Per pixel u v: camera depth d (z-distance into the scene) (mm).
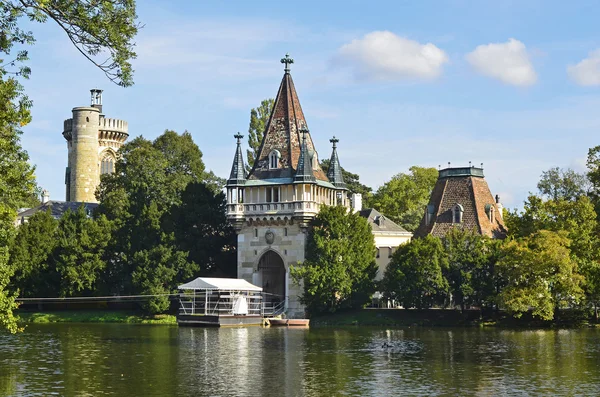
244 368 65625
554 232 106500
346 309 120000
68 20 37875
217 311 120562
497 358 71562
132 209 130375
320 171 131875
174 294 117375
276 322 113625
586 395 53625
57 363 68625
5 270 51250
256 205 126438
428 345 82812
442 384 57938
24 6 37531
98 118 187125
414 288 111438
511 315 110312
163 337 92875
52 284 128000
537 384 57750
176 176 139625
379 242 142250
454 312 113062
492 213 124812
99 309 129375
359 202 152000
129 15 39094
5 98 45719
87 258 126812
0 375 61844
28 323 117625
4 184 48906
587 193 124688
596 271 104188
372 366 66750
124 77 39312
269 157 129000
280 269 132125
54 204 171125
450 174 126938
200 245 128500
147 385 57469
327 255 118188
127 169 143125
